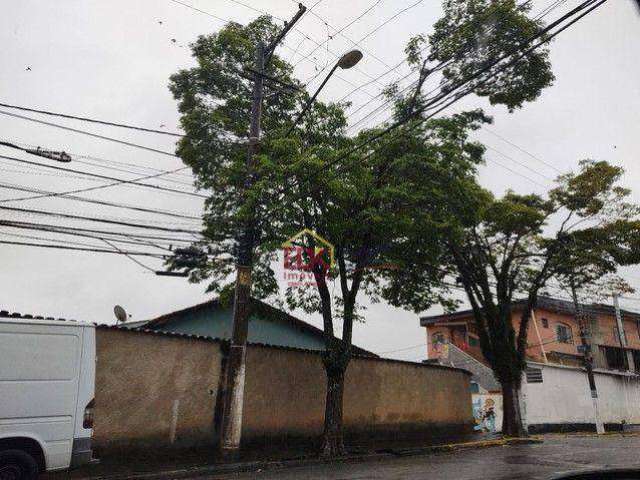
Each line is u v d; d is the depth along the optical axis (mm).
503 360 19812
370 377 17922
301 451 13625
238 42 14344
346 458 12469
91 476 9023
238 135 14383
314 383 15695
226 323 21078
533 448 15695
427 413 19812
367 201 12953
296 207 12148
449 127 13016
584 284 22281
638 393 34375
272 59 14742
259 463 11000
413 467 10750
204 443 12578
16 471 7121
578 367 29219
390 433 17953
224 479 9227
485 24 9633
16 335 7582
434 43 10195
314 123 13531
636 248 18781
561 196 20188
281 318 14820
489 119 15156
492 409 25359
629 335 40312
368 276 15781
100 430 10938
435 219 13555
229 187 13570
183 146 14117
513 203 20469
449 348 31203
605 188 19500
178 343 12680
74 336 8094
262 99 13617
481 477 8953
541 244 21016
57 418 7648
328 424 13141
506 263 20625
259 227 12297
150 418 11773
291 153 12086
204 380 12938
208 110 14344
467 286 20547
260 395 14250
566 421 27141
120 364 11555
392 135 12820
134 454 11312
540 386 26453
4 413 7227
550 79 9594
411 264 15250
